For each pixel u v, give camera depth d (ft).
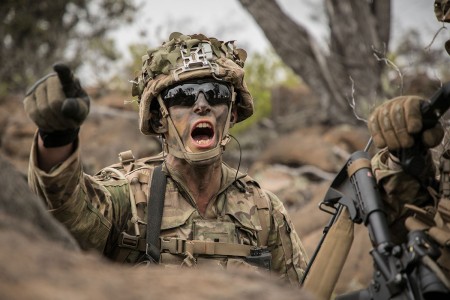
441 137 13.75
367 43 55.77
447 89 13.19
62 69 12.70
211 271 10.37
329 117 63.52
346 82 56.03
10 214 10.20
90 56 73.15
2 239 9.12
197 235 17.99
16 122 59.00
